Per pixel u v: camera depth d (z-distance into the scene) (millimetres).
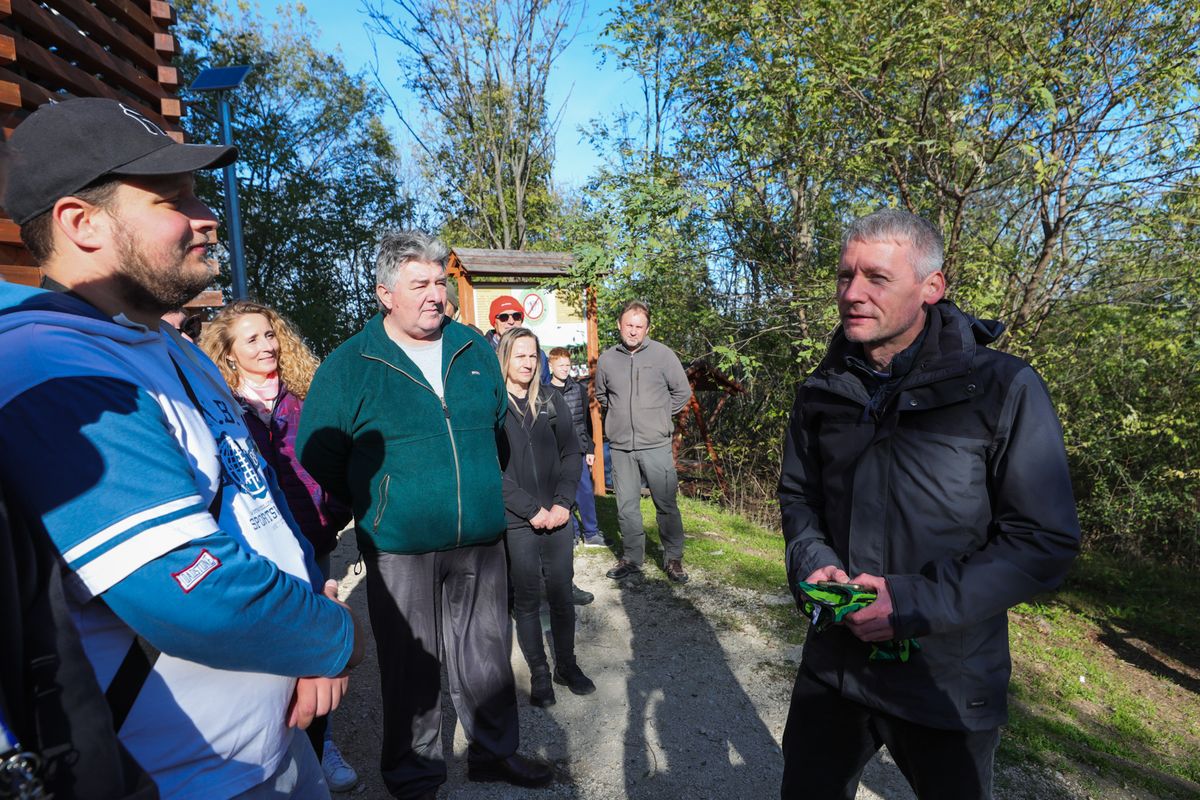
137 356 1031
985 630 1470
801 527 1744
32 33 2486
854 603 1356
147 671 975
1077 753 2949
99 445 869
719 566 5000
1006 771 2717
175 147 1043
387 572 2285
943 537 1457
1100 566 7086
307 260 19625
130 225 1013
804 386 1792
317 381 2291
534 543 3064
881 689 1500
